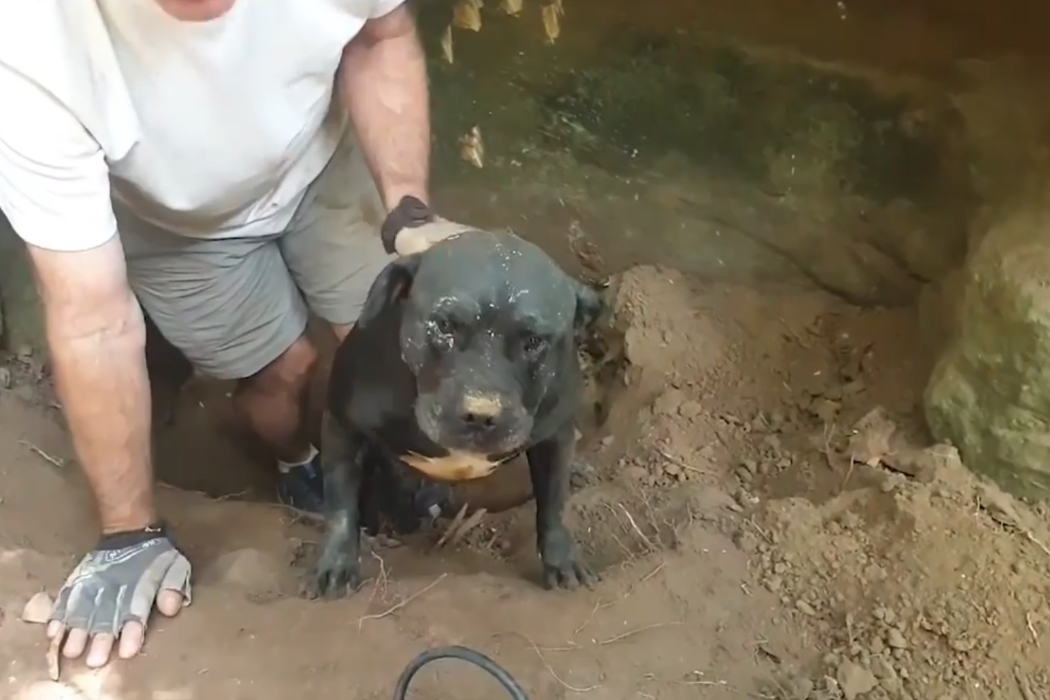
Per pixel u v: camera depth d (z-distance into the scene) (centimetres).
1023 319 129
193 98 114
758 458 155
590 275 190
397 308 112
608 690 113
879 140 170
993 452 134
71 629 117
